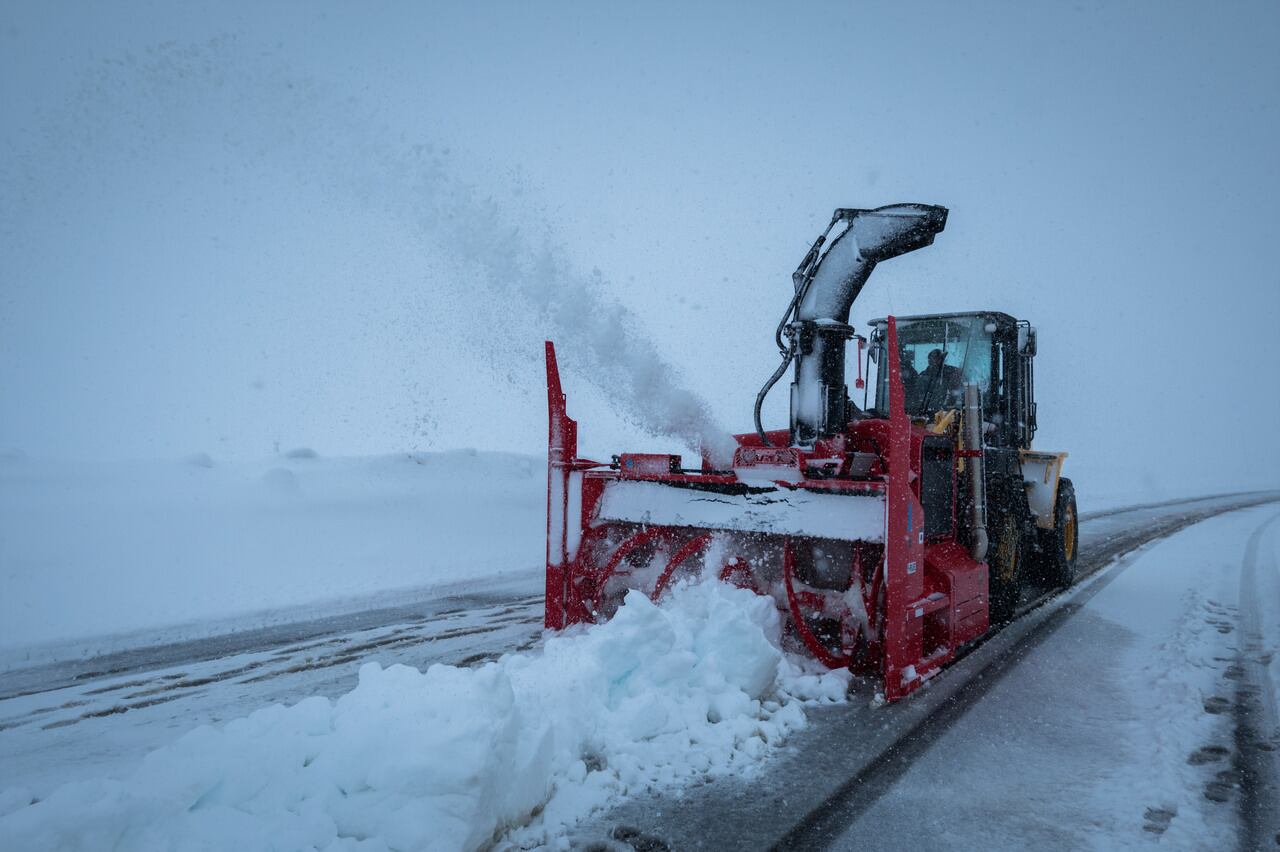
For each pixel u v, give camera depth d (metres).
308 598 6.42
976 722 3.62
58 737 3.40
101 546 8.06
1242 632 5.48
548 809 2.62
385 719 2.45
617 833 2.53
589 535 4.98
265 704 3.85
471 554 8.82
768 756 3.19
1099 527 13.71
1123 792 2.89
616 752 2.99
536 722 2.76
